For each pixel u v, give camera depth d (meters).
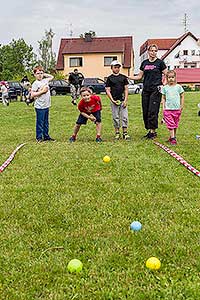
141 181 5.86
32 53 75.38
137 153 7.98
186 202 4.88
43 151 8.36
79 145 9.09
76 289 3.02
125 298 2.90
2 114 18.14
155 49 9.64
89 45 52.72
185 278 3.15
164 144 9.09
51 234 3.97
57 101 25.03
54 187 5.59
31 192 5.38
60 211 4.60
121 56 51.56
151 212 4.55
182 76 54.16
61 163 7.14
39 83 9.97
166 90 9.27
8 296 2.95
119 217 4.41
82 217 4.43
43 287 3.06
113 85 9.92
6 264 3.40
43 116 10.09
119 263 3.39
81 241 3.82
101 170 6.57
